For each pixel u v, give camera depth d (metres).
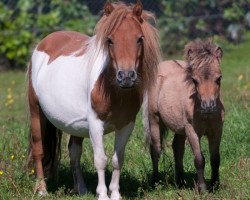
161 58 9.66
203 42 9.73
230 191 10.07
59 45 10.99
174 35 25.09
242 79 19.83
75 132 10.41
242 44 26.12
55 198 10.52
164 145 11.91
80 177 11.01
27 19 24.53
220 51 9.61
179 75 10.62
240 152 12.21
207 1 25.70
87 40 10.52
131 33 9.02
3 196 10.34
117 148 9.95
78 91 10.04
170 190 10.69
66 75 10.30
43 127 11.21
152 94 11.00
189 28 25.27
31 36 24.52
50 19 24.45
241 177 10.78
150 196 10.26
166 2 25.44
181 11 25.62
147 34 9.31
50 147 11.36
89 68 9.86
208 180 11.12
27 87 11.39
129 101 9.66
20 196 10.39
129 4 9.80
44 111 10.80
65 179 11.81
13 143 12.62
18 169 11.27
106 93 9.55
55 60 10.72
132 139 13.19
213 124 9.98
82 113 10.02
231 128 13.10
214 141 10.20
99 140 9.73
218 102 9.86
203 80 9.42
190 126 10.08
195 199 9.57
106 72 9.49
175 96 10.45
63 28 24.45
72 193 10.98
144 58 9.39
